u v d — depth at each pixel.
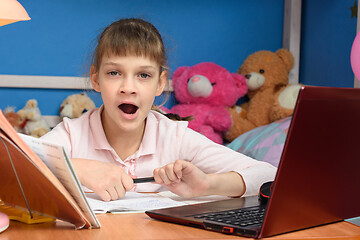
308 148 0.62
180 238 0.63
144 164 1.21
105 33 1.05
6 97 2.29
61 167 0.62
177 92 2.45
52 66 2.38
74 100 2.26
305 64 2.64
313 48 2.56
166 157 1.23
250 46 2.68
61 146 0.60
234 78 2.49
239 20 2.65
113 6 2.45
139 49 0.99
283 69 2.54
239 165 1.15
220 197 1.00
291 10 2.62
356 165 0.73
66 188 0.65
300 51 2.69
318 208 0.69
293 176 0.62
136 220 0.74
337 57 2.33
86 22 2.41
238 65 2.66
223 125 2.37
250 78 2.48
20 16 0.68
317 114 0.62
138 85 1.01
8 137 0.58
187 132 1.29
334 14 2.36
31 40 2.34
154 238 0.63
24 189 0.68
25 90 2.32
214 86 2.41
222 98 2.41
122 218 0.76
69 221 0.68
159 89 1.19
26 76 2.29
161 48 1.10
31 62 2.35
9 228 0.68
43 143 0.63
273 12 2.70
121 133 1.18
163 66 1.15
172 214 0.73
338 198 0.72
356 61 1.49
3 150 0.62
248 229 0.64
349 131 0.69
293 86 2.42
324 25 2.45
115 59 1.00
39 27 2.35
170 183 0.92
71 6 2.39
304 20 2.65
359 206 0.77
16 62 2.33
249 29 2.67
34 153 0.60
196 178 0.92
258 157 2.02
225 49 2.64
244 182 1.00
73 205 0.64
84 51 2.41
